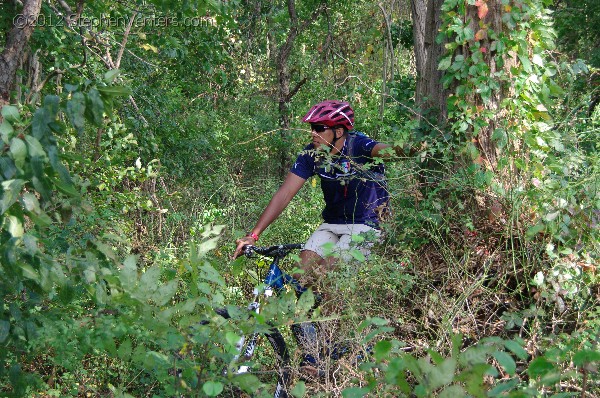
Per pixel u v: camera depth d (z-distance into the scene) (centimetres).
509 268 382
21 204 260
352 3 1455
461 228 395
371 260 380
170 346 257
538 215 387
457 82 426
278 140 1099
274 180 944
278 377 352
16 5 519
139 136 730
